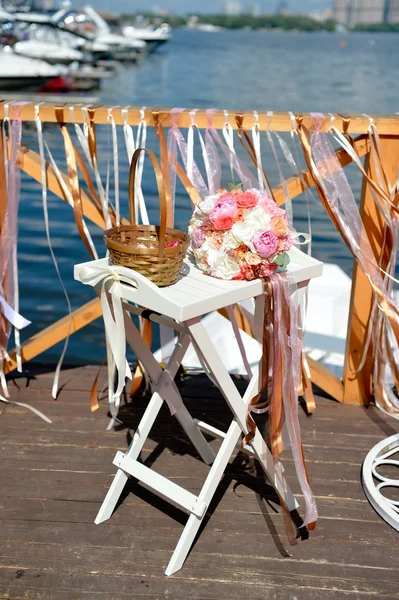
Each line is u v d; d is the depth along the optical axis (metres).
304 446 2.30
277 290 1.77
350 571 1.75
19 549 1.79
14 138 2.34
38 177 2.42
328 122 2.23
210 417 2.47
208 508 1.98
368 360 2.52
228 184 1.84
